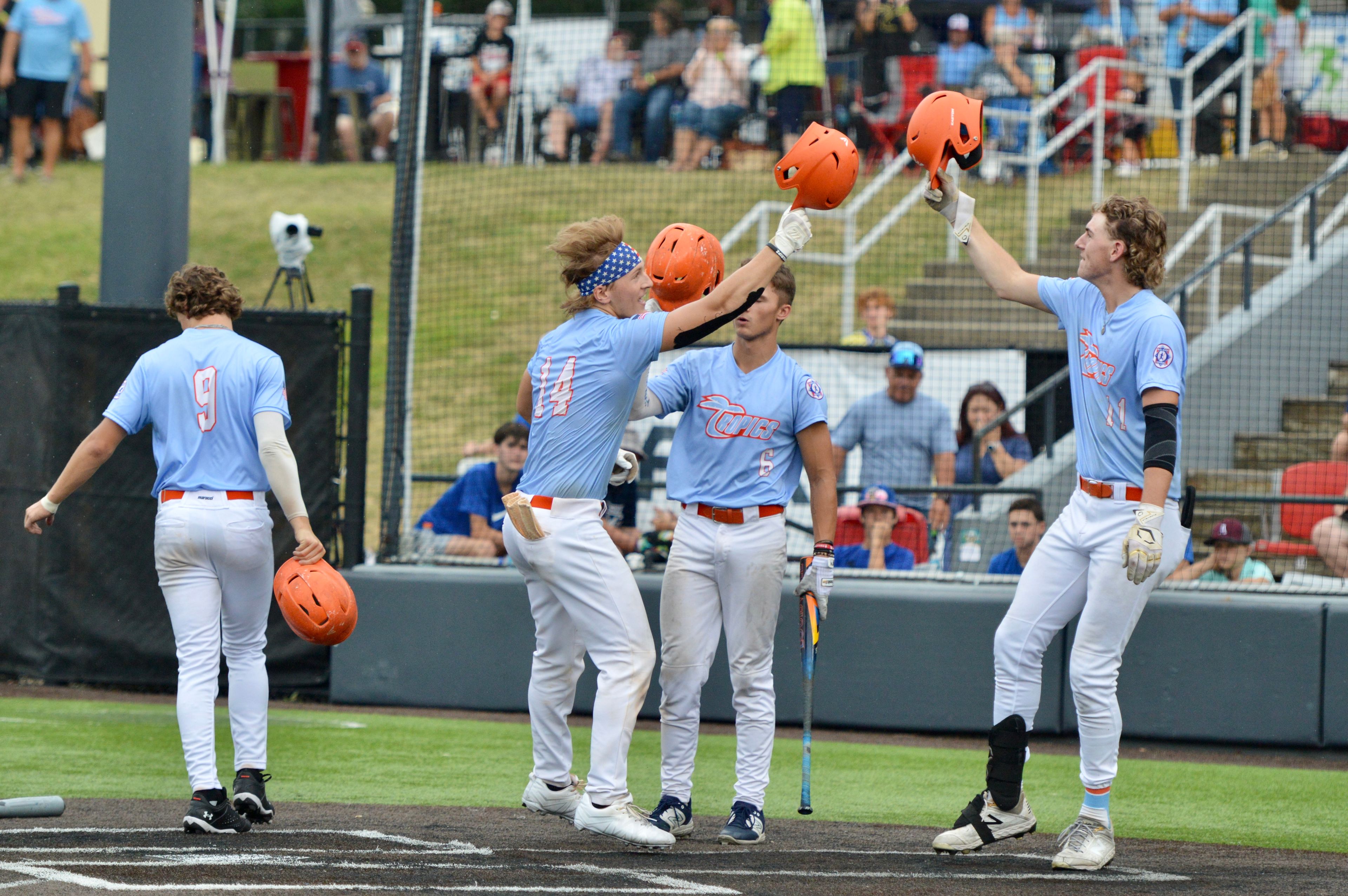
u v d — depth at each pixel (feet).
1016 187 169.99
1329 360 126.82
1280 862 57.26
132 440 104.83
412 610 104.12
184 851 52.24
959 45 168.55
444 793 71.20
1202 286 141.18
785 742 94.94
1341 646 93.30
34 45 223.92
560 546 54.13
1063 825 67.31
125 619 105.09
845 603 100.01
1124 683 96.58
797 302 159.94
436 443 152.25
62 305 104.63
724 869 51.72
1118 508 54.90
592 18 210.38
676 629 59.57
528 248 183.11
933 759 88.58
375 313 180.45
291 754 81.97
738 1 190.90
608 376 53.93
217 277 60.49
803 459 60.49
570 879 48.44
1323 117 158.81
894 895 47.29
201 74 242.37
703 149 185.78
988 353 120.16
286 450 58.39
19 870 47.42
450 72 198.29
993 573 102.47
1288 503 97.09
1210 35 166.71
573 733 93.66
